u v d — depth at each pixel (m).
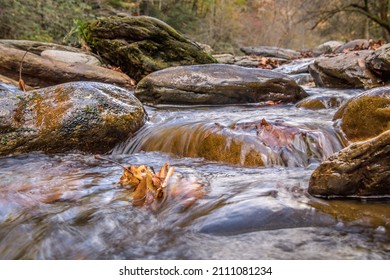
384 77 6.34
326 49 20.86
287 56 20.00
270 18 39.47
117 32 8.27
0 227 1.96
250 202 1.97
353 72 6.48
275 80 5.59
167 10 22.45
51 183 2.57
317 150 2.96
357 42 14.25
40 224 1.97
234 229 1.78
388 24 21.00
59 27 13.45
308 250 1.61
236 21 34.72
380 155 2.03
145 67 8.13
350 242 1.64
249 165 2.88
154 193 2.23
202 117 4.32
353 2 22.59
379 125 3.09
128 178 2.52
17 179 2.68
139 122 3.81
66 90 3.64
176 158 3.20
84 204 2.19
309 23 35.84
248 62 13.90
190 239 1.75
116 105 3.66
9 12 11.15
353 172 2.04
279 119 3.66
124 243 1.76
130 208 2.11
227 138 3.08
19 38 11.55
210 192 2.21
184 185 2.35
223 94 5.55
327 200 2.03
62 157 3.28
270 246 1.65
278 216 1.83
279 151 2.90
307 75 8.50
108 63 8.66
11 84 5.23
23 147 3.30
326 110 4.77
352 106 3.23
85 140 3.45
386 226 1.75
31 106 3.52
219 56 14.61
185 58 8.54
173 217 1.96
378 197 2.06
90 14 14.90
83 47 8.87
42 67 6.30
